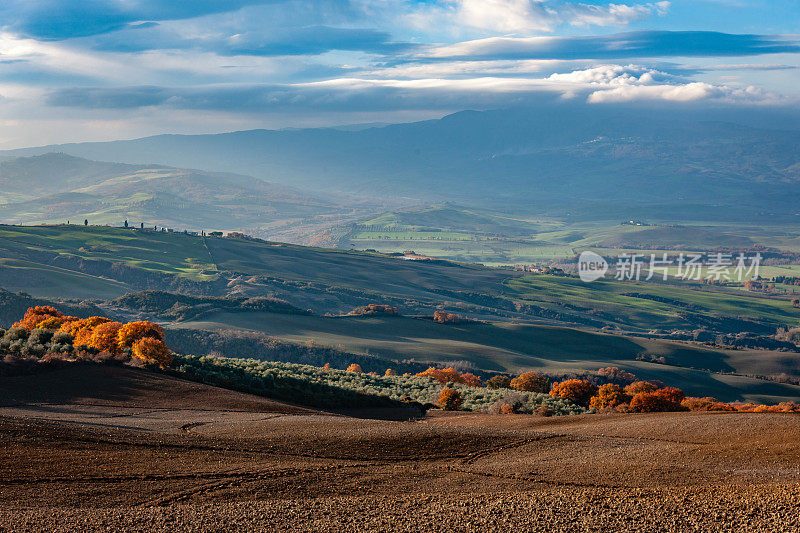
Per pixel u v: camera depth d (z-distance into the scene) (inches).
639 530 866.8
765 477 1185.4
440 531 880.3
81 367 2600.9
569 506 976.3
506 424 2139.5
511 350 7819.9
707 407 3410.4
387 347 6973.4
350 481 1210.0
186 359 3115.2
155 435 1561.3
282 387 2837.1
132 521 916.0
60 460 1274.6
